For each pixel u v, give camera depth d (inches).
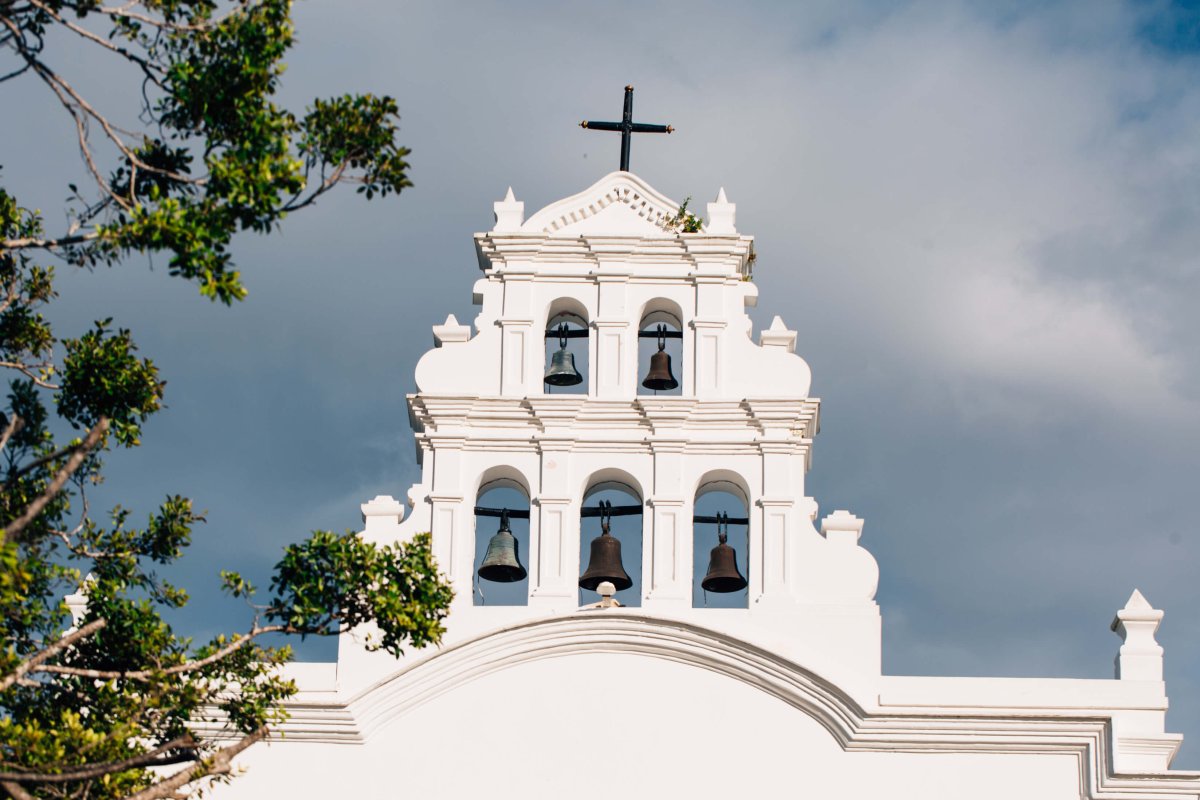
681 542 1612.9
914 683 1576.0
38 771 1144.8
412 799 1557.6
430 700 1578.5
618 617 1579.7
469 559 1611.7
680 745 1563.7
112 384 1279.5
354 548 1250.6
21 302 1277.1
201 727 1546.5
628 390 1654.8
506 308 1678.2
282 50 1175.0
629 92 1763.0
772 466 1631.4
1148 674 1584.6
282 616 1251.8
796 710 1568.7
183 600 1293.1
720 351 1664.6
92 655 1261.1
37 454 1272.1
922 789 1549.0
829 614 1590.8
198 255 1140.5
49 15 1148.5
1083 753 1555.1
